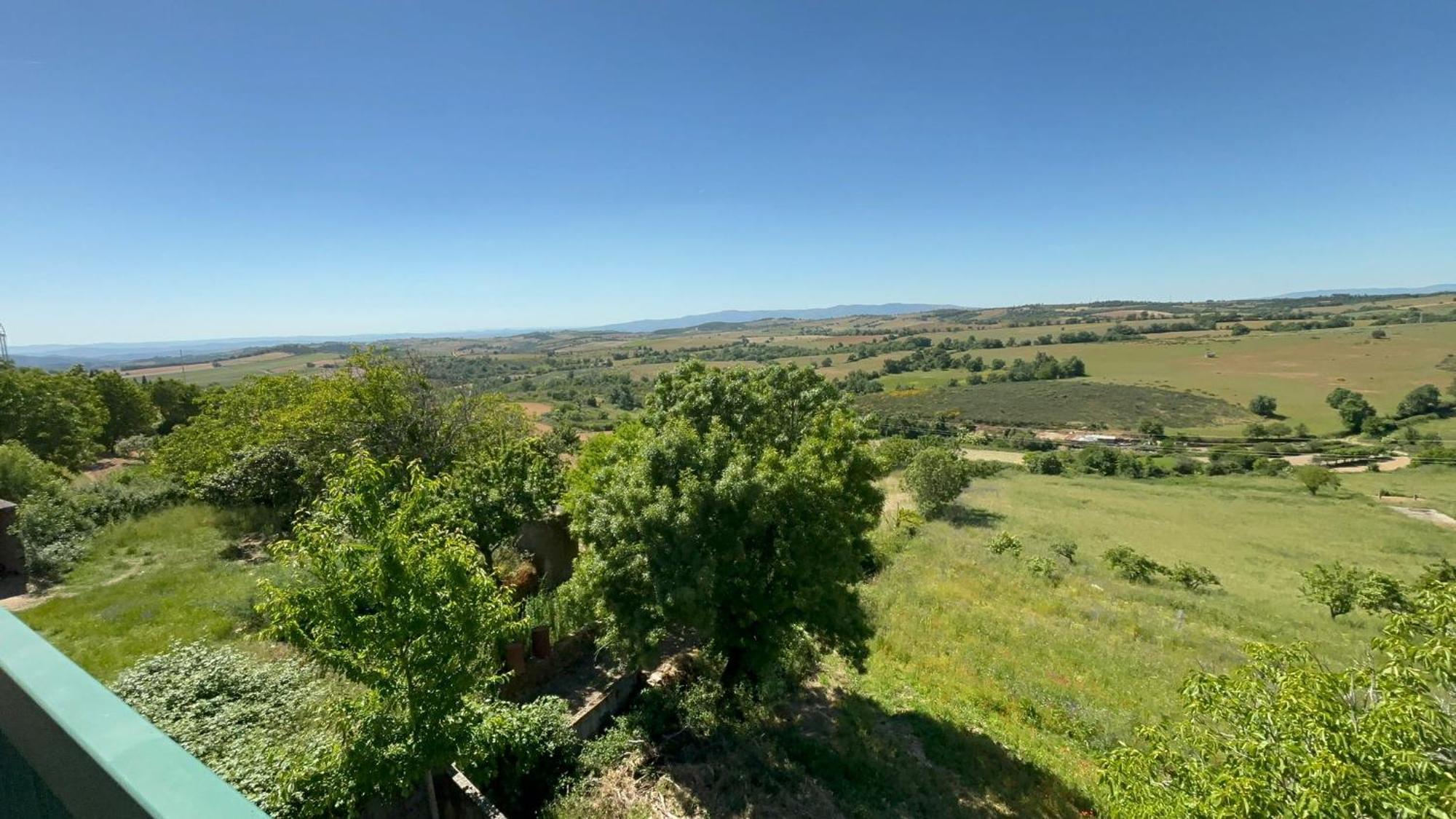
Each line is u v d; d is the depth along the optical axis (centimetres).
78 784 111
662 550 997
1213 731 696
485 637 671
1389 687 543
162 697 784
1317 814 484
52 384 2958
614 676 1161
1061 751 1282
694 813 906
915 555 2600
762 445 1331
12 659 137
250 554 1612
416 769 627
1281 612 2436
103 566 1437
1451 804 439
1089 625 1988
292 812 621
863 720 1256
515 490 1266
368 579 599
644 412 1439
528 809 895
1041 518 4188
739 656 1183
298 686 860
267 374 2430
